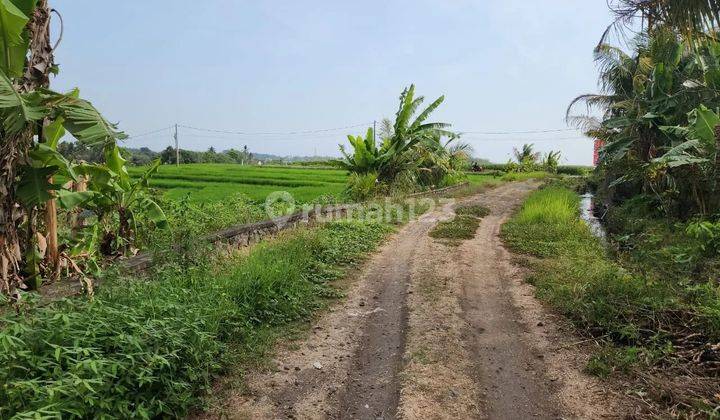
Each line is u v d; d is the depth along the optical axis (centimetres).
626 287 546
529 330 498
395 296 607
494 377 398
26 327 308
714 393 354
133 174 2727
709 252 735
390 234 1053
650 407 346
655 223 1127
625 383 382
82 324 334
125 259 581
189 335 368
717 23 597
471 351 446
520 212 1425
